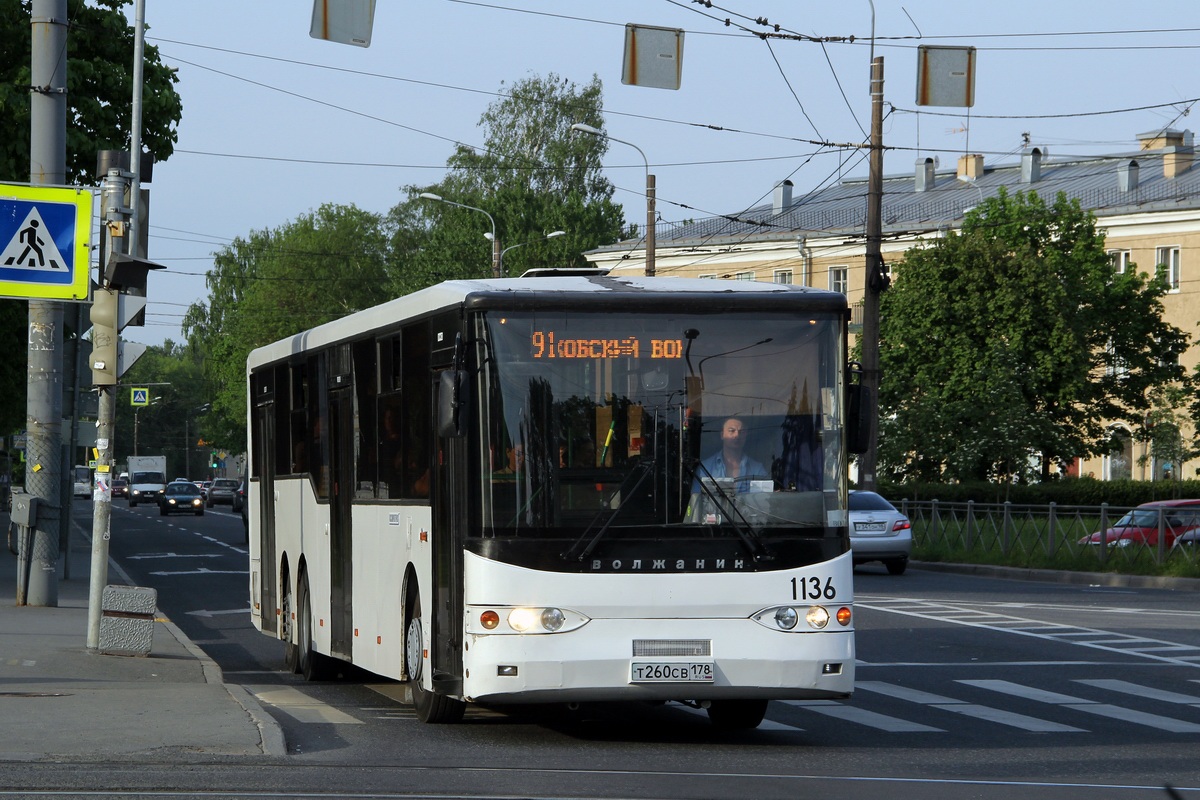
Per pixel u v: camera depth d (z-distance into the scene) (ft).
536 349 47.52
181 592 126.72
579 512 46.85
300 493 70.38
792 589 47.42
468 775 41.78
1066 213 242.99
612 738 50.62
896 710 58.39
